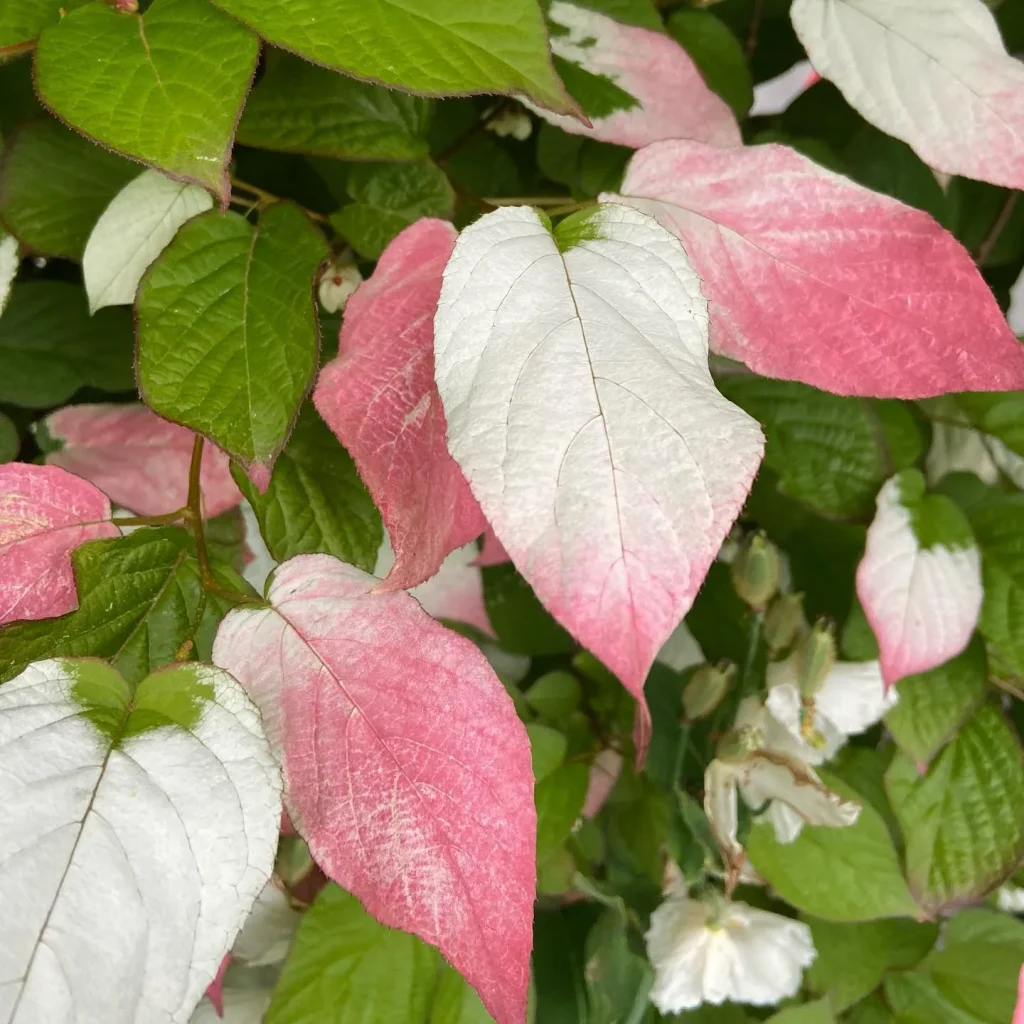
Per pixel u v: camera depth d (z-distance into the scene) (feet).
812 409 1.45
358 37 1.01
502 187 1.55
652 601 0.87
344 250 1.37
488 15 1.02
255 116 1.23
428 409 1.04
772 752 1.38
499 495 0.90
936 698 1.47
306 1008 1.31
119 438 1.29
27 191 1.23
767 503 1.54
